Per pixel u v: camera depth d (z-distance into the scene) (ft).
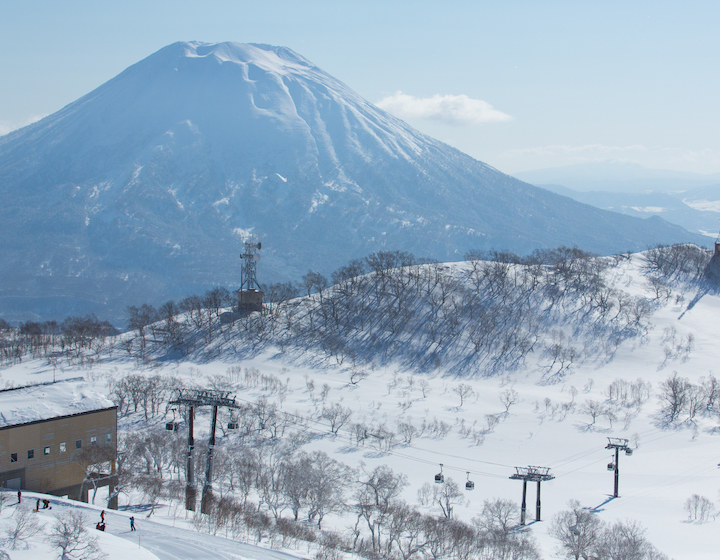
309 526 329.31
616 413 610.65
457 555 293.84
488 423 578.66
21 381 650.84
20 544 194.49
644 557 279.49
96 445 318.65
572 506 357.82
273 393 635.66
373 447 515.09
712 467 475.72
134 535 239.09
